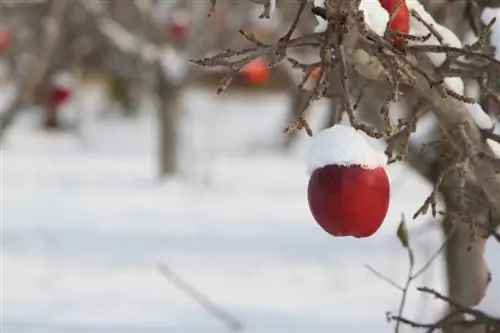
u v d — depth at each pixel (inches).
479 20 178.1
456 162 156.9
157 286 425.7
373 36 122.4
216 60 133.1
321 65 124.3
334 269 456.4
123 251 504.1
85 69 1389.0
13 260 479.5
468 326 185.0
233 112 1594.5
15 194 731.4
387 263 461.1
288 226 584.7
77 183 797.9
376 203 128.6
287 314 377.1
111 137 1235.2
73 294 410.9
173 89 799.7
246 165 941.8
